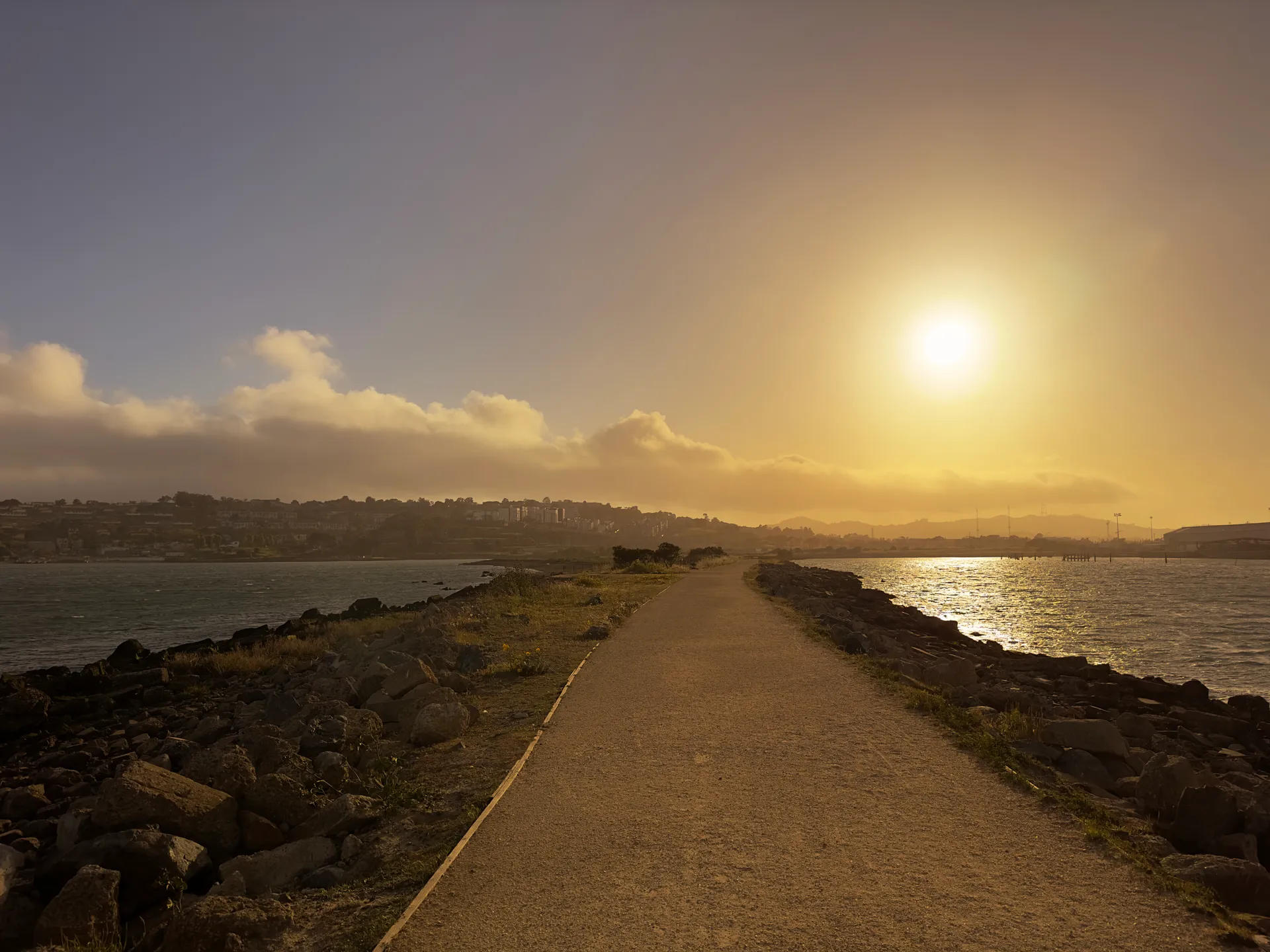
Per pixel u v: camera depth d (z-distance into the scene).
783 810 7.36
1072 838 6.62
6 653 38.31
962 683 14.88
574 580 47.25
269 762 9.57
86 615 59.88
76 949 5.99
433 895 5.83
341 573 164.00
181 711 18.53
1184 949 4.85
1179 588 88.06
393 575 153.00
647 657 16.66
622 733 10.38
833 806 7.44
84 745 15.44
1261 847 7.18
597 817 7.30
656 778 8.41
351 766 9.91
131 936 6.73
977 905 5.42
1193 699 20.56
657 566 70.38
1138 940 4.95
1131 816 7.50
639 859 6.33
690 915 5.38
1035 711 12.84
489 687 14.16
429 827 7.56
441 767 9.45
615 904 5.58
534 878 6.05
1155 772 7.89
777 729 10.39
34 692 18.47
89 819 7.95
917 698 11.90
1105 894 5.57
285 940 5.52
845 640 18.44
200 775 9.02
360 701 14.37
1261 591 81.94
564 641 19.45
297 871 7.04
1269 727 17.58
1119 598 72.00
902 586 95.38
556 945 5.04
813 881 5.83
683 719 11.04
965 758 8.99
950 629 33.56
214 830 8.00
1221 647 37.81
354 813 7.89
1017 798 7.61
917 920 5.23
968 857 6.22
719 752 9.33
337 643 28.34
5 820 10.75
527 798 7.90
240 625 51.81
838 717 10.99
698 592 37.31
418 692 12.63
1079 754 9.51
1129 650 37.09
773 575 52.38
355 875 6.70
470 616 24.77
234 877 6.88
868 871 6.00
